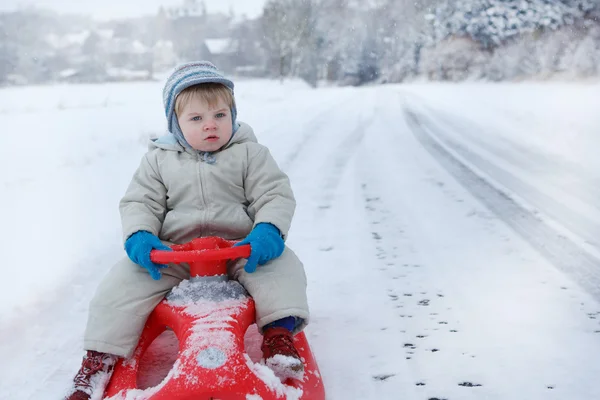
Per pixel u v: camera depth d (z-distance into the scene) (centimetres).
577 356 249
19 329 288
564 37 4138
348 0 6462
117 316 219
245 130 272
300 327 238
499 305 304
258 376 195
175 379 190
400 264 371
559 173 655
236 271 239
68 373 249
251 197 259
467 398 221
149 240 227
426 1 6134
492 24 4534
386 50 6241
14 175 641
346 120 1275
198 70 256
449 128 1117
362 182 619
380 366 246
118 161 728
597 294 316
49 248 401
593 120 1134
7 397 231
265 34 4359
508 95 2070
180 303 224
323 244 416
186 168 256
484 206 515
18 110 1463
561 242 409
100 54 8862
